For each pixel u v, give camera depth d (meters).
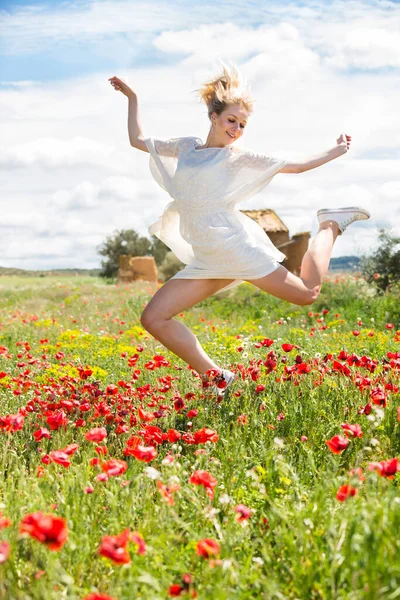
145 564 2.47
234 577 2.35
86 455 3.52
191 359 5.03
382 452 3.85
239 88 4.91
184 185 4.83
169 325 4.97
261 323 12.82
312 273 4.90
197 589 2.32
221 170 4.79
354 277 15.53
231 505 2.99
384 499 2.59
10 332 11.12
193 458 3.74
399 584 2.16
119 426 3.93
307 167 4.82
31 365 6.84
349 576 2.28
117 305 17.62
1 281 40.34
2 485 3.34
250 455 3.82
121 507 2.92
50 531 1.97
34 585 2.39
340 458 3.73
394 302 12.74
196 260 4.96
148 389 4.82
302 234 24.31
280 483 3.22
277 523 2.80
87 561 2.58
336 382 4.84
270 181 4.83
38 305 19.36
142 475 3.11
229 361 6.73
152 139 5.11
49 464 3.37
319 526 2.62
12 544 2.52
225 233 4.76
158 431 3.53
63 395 5.03
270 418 4.38
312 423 4.21
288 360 6.11
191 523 2.80
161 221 5.23
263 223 27.25
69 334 9.88
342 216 5.11
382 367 5.32
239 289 16.30
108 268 59.25
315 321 12.13
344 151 4.94
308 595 2.33
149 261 34.09
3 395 5.26
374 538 2.25
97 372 6.32
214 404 4.67
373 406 4.00
